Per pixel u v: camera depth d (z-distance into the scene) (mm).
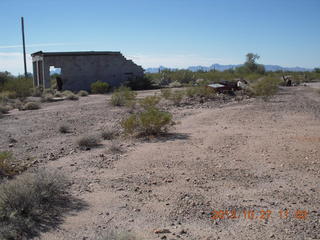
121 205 6105
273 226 5199
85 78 38219
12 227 5039
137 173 7918
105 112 19391
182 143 10680
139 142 11164
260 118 15164
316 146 9695
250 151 9508
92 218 5594
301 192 6551
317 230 5035
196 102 22500
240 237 4887
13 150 10625
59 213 5785
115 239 4680
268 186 6918
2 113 20281
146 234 5004
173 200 6289
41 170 7066
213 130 12664
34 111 21062
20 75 52812
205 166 8305
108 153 9812
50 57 36281
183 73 50250
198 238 4875
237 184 7059
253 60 64750
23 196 5629
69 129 14344
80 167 8500
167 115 12227
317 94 26844
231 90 26375
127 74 40406
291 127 12828
